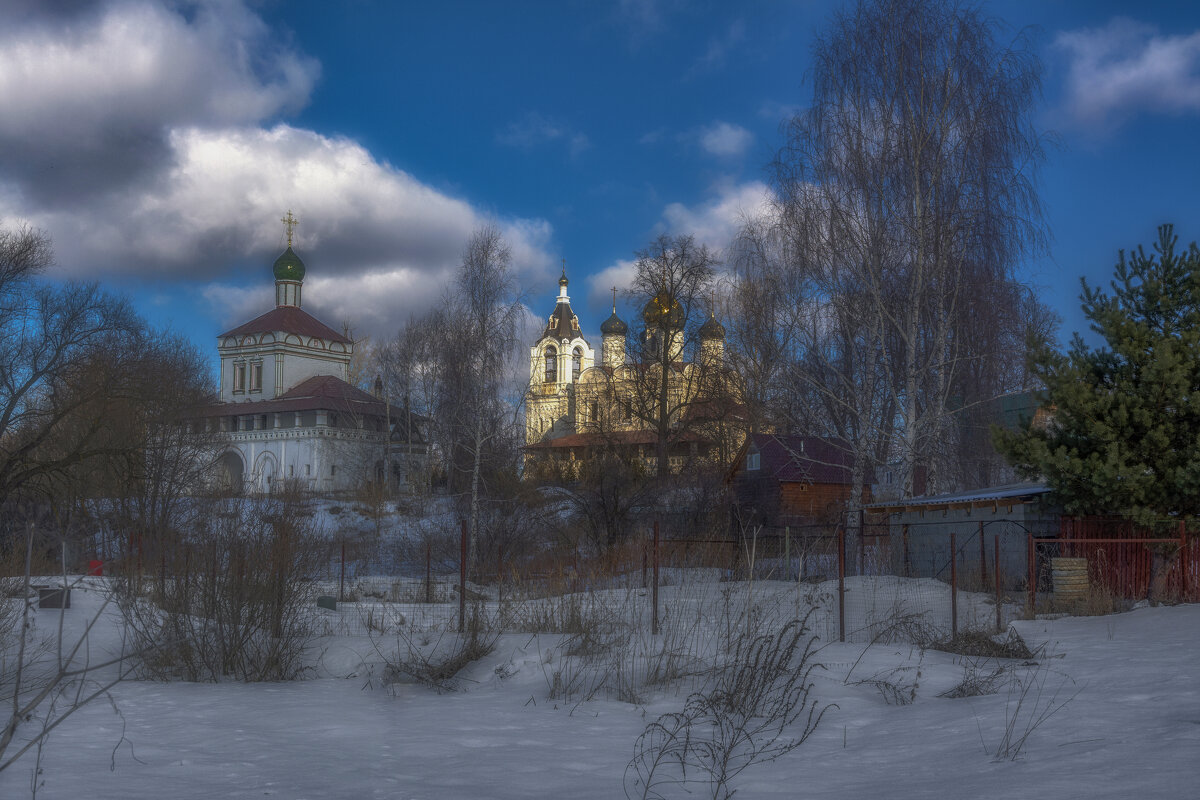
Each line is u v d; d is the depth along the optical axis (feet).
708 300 170.50
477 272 160.97
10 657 41.57
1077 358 68.18
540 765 23.61
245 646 42.88
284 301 336.49
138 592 42.47
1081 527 71.97
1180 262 66.28
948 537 86.94
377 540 138.72
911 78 93.35
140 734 27.35
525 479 166.09
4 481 112.16
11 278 127.65
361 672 42.50
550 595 62.23
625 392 179.32
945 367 99.60
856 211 94.99
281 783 21.07
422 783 21.35
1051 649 43.32
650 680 36.86
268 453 298.56
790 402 116.67
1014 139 92.48
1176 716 25.57
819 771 22.70
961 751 23.54
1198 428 64.13
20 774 21.48
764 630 46.26
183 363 165.07
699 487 138.00
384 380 258.37
